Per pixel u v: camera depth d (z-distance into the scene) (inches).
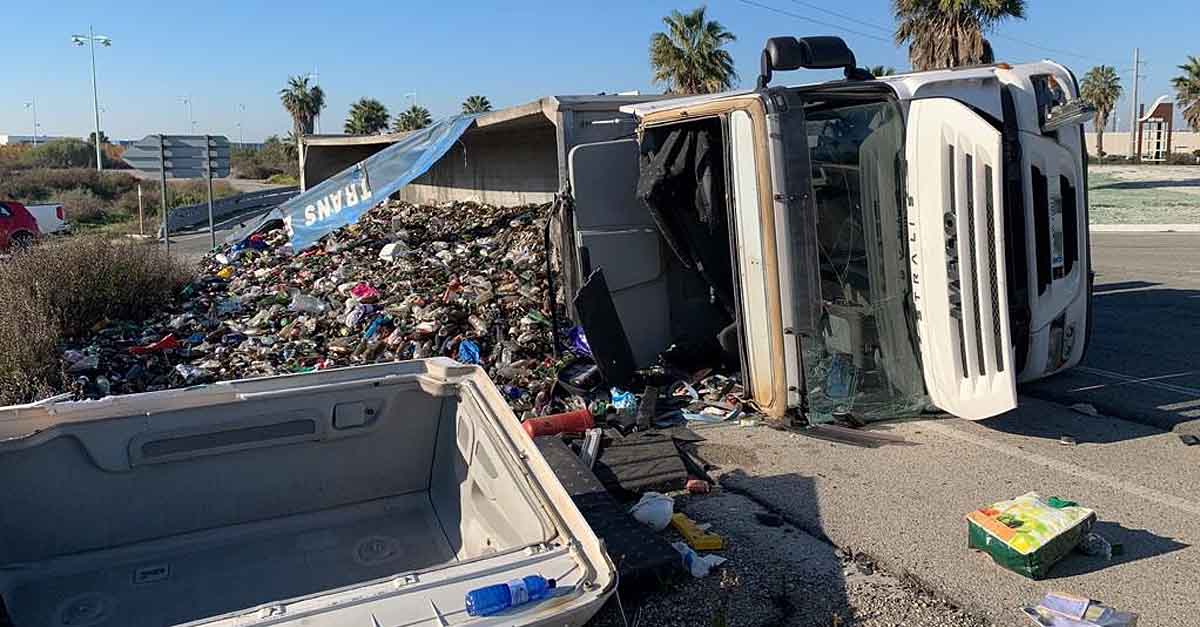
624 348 280.4
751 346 239.9
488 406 141.7
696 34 1397.6
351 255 503.2
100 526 140.4
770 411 236.4
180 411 142.1
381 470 159.6
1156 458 212.5
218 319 401.7
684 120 252.5
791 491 199.6
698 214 266.8
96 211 1473.9
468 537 145.1
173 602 132.2
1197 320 362.6
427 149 467.2
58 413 133.4
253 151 3403.1
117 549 141.5
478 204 716.0
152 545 143.6
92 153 2716.5
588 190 290.8
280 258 519.5
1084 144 242.7
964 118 200.4
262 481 151.0
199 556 144.3
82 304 385.7
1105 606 139.5
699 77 1406.3
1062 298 236.7
